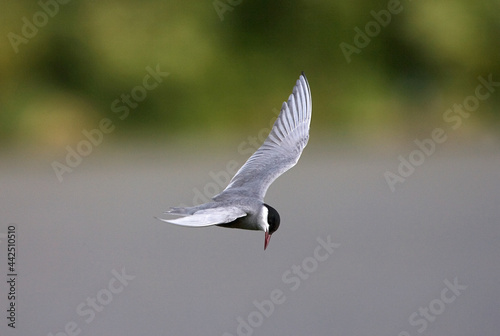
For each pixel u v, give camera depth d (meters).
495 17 24.02
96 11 22.55
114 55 22.56
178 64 22.95
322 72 24.05
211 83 23.20
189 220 7.77
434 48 24.09
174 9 23.19
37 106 22.05
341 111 23.81
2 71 22.00
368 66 24.12
